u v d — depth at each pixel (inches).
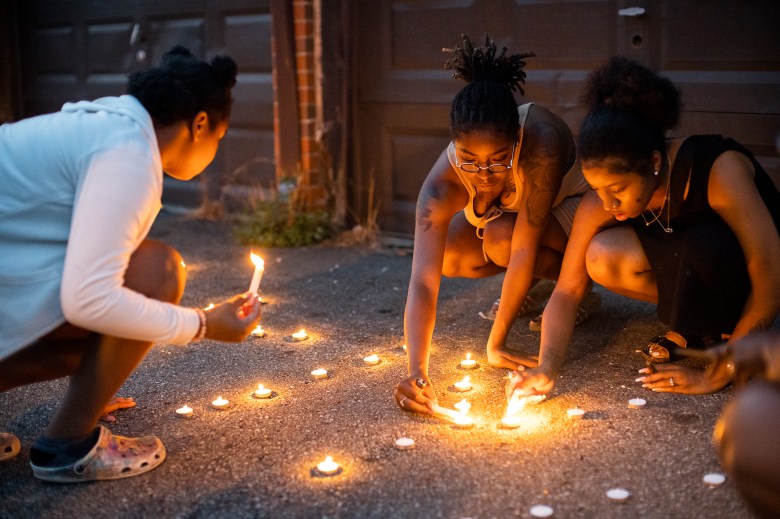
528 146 128.9
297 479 105.0
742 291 123.6
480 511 96.0
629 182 113.5
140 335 96.0
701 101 185.8
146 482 105.6
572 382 133.7
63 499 102.0
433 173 134.0
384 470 106.3
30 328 97.4
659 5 188.1
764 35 176.4
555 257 150.7
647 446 110.4
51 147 96.7
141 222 96.1
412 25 229.5
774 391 83.0
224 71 105.2
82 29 315.3
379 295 189.5
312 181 250.1
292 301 187.0
